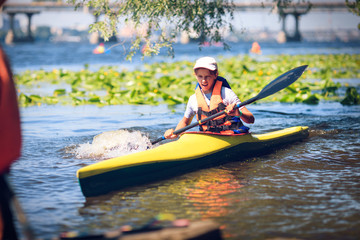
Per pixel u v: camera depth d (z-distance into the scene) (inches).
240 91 737.0
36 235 181.2
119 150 341.4
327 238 173.0
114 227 189.9
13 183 258.7
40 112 580.7
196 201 224.1
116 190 248.1
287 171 283.6
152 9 398.9
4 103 136.0
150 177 267.7
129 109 607.2
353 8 494.0
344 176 268.5
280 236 175.6
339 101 667.4
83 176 235.6
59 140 393.7
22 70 1411.2
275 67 1204.5
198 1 432.1
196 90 325.4
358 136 396.5
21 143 142.3
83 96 749.9
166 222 167.8
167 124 477.4
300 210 207.2
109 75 1042.1
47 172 285.0
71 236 140.8
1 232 139.9
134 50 418.0
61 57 2517.2
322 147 354.9
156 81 927.0
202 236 141.2
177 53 2997.0
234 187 249.0
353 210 206.1
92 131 439.5
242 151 327.3
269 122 483.5
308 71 1125.7
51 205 221.0
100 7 406.3
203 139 310.5
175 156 284.0
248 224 189.8
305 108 599.5
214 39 470.0
